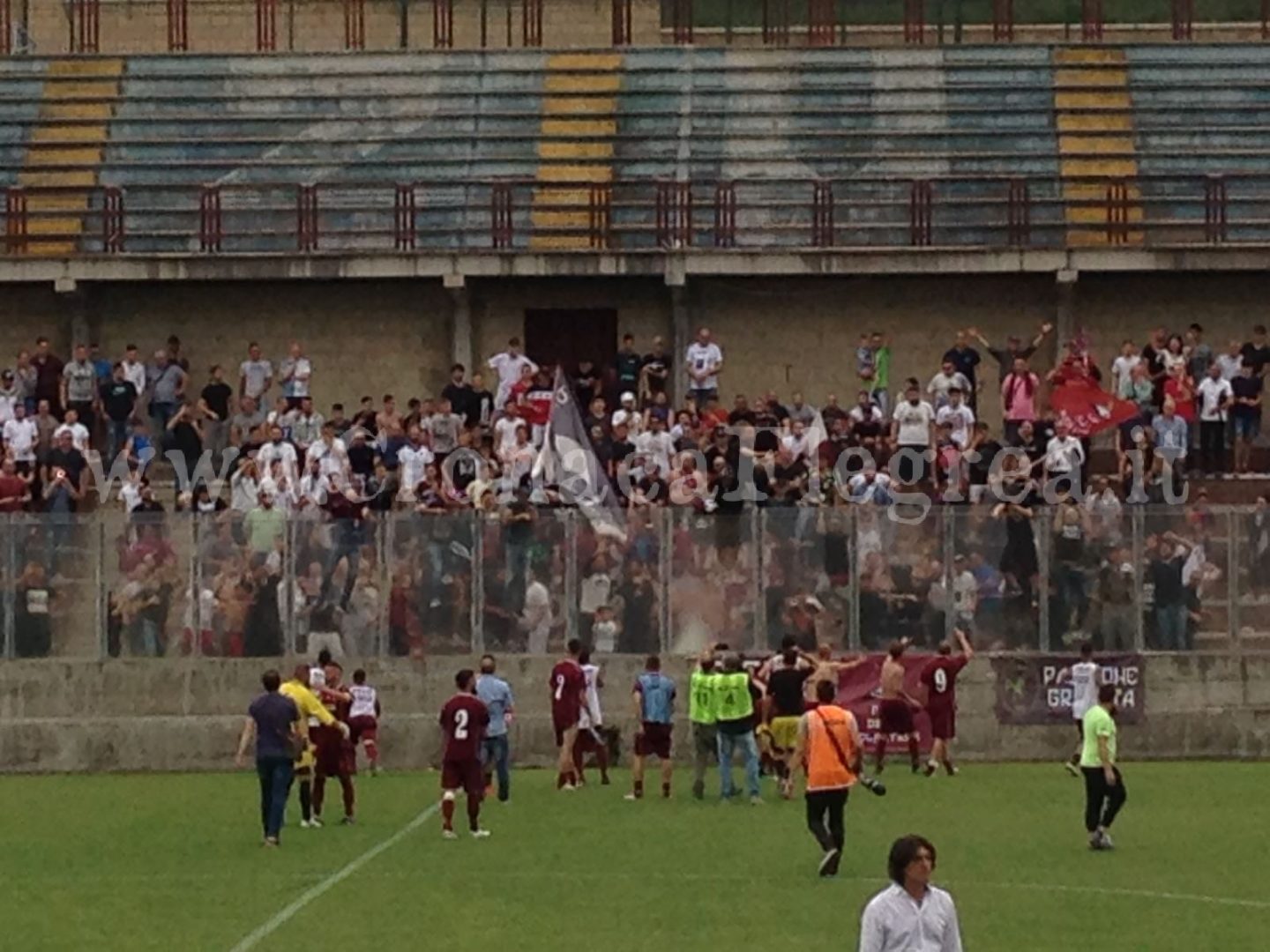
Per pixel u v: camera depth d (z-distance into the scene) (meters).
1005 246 64.12
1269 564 52.25
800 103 69.94
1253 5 79.00
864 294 65.31
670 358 65.12
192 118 70.00
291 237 66.69
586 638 52.19
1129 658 52.28
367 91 70.69
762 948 31.78
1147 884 36.75
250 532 52.56
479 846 40.78
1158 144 68.62
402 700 52.28
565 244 66.44
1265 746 52.31
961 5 78.12
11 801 47.69
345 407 65.69
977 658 52.12
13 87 71.00
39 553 52.59
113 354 65.81
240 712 52.50
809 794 37.31
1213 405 59.81
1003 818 43.62
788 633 51.94
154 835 42.66
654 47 71.19
